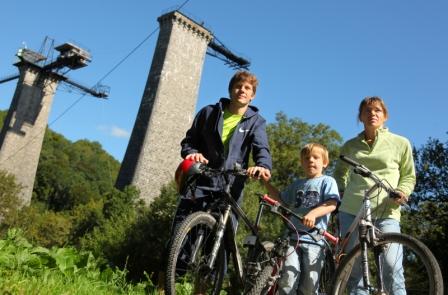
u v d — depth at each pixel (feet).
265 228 62.13
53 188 262.26
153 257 81.82
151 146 151.43
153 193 149.59
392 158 15.12
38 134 177.17
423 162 75.20
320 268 13.23
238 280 12.58
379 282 11.27
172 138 157.28
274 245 12.87
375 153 15.26
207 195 13.53
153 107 153.58
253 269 12.37
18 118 172.45
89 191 267.80
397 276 11.74
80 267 17.37
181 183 12.60
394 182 14.92
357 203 14.85
